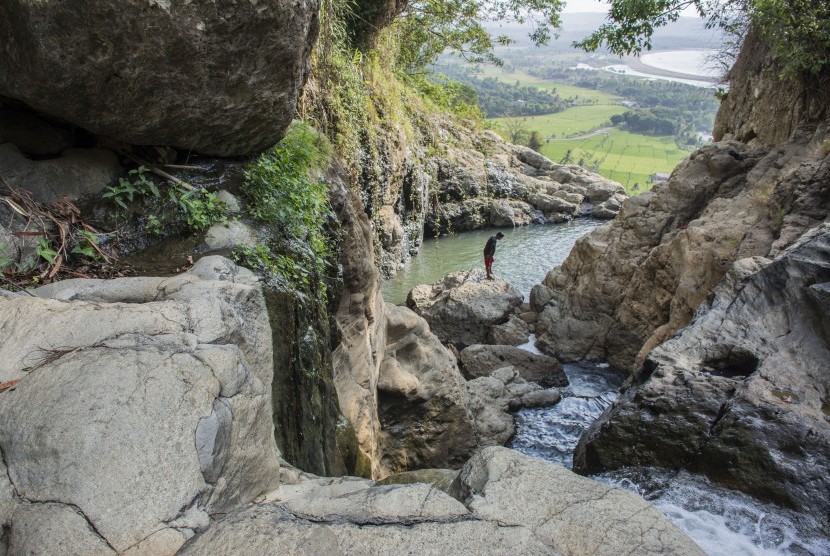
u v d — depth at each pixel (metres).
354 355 8.29
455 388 9.93
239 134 5.95
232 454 3.06
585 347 14.09
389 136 18.38
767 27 12.67
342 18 14.09
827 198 10.02
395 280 19.30
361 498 3.16
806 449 6.34
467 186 27.02
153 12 4.61
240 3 4.91
